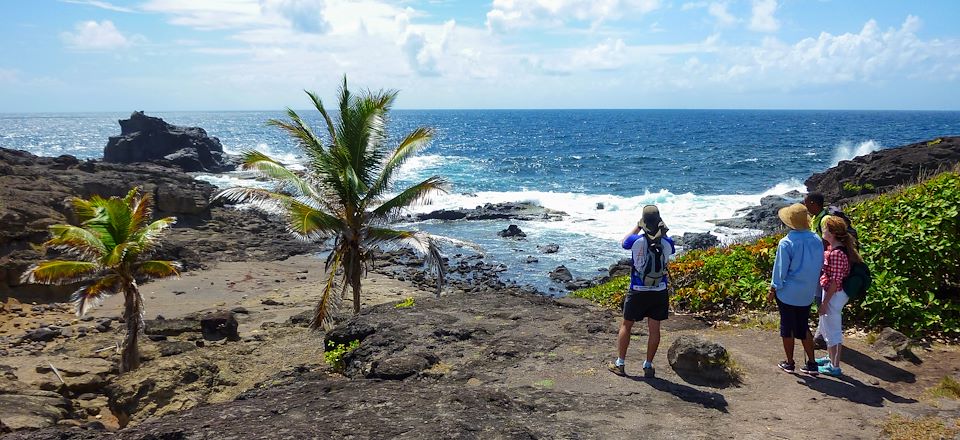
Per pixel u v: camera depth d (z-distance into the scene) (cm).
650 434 516
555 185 5631
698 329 873
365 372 768
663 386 629
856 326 810
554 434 513
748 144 10200
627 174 6322
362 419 536
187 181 4731
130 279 1548
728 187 5297
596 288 1485
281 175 1650
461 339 839
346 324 959
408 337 849
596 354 742
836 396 596
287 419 542
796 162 7106
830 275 642
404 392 616
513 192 5200
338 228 1678
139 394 1160
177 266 1644
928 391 599
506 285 2681
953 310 775
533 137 13275
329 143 1730
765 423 538
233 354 1475
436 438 495
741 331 842
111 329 1964
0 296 2252
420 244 1639
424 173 6531
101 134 15850
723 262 1087
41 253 2500
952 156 3167
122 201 1584
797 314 643
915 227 870
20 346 1731
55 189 3200
